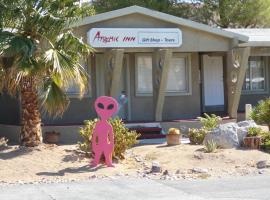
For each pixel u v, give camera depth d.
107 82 17.30
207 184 10.54
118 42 17.22
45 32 13.65
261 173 11.75
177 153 13.73
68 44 13.77
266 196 9.39
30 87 13.84
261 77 22.83
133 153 14.30
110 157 12.53
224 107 21.33
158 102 17.92
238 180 10.95
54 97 13.54
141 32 17.47
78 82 13.75
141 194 9.65
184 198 9.30
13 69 12.96
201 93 21.05
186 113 20.05
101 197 9.43
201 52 19.94
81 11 14.03
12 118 17.94
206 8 32.59
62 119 18.34
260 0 32.38
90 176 11.52
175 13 31.30
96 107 12.57
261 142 14.14
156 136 17.17
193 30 18.27
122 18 17.47
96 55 18.86
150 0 30.08
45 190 10.05
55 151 13.67
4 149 13.64
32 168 12.19
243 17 32.75
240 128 14.59
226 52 19.55
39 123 14.12
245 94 22.48
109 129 12.54
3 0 13.25
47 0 13.66
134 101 19.47
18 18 13.43
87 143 13.40
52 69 13.22
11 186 10.52
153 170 11.95
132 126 17.64
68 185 10.52
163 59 17.39
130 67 19.44
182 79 20.09
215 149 13.70
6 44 12.91
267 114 16.00
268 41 21.08
